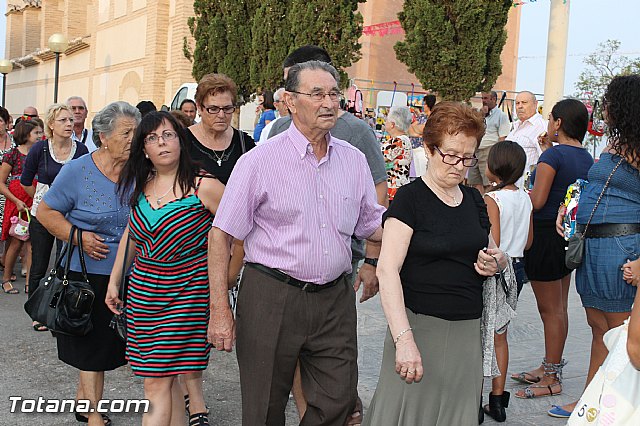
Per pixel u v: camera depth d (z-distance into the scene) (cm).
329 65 371
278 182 367
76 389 577
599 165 452
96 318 442
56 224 443
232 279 416
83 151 737
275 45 1274
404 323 328
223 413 533
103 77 2530
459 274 344
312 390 389
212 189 401
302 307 371
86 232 438
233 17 1420
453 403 344
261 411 378
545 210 537
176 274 400
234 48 1420
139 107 803
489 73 1045
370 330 723
